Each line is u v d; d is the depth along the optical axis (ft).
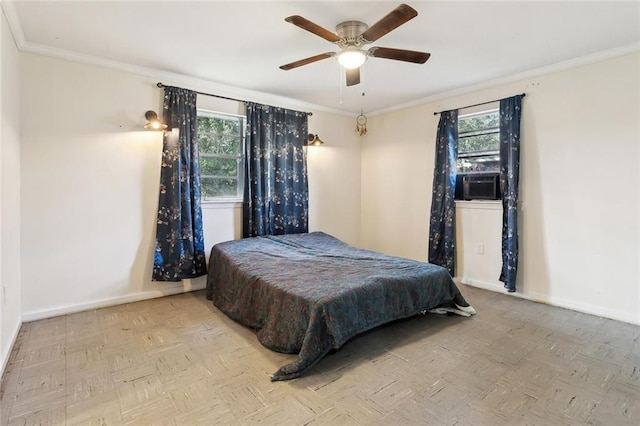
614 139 9.77
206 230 12.86
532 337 8.61
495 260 12.59
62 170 9.93
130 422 5.43
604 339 8.50
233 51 9.77
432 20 7.93
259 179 13.70
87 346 8.03
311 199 16.02
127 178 11.05
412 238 15.52
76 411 5.68
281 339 7.68
